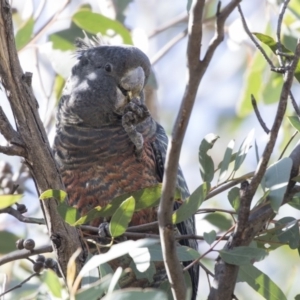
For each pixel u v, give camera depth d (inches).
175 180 225.9
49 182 279.3
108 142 367.6
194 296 370.0
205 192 268.5
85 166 366.9
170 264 237.1
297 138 495.8
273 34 461.4
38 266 319.6
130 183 365.7
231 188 294.7
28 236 435.2
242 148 289.3
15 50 273.4
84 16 437.4
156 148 382.6
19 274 410.9
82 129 373.7
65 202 275.1
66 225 281.9
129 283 330.3
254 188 261.4
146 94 516.4
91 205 366.9
